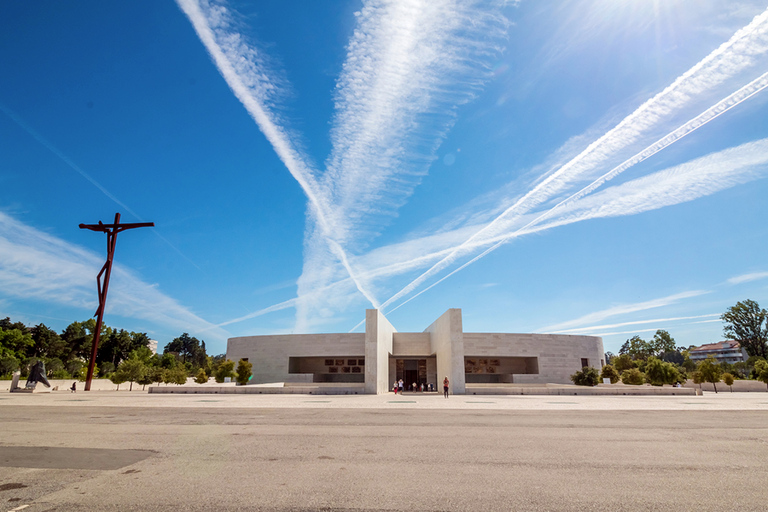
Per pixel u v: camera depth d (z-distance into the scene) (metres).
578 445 9.01
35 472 6.71
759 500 5.43
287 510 5.02
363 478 6.39
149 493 5.64
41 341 70.12
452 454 8.07
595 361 49.50
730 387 41.88
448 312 34.84
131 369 36.94
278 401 21.30
